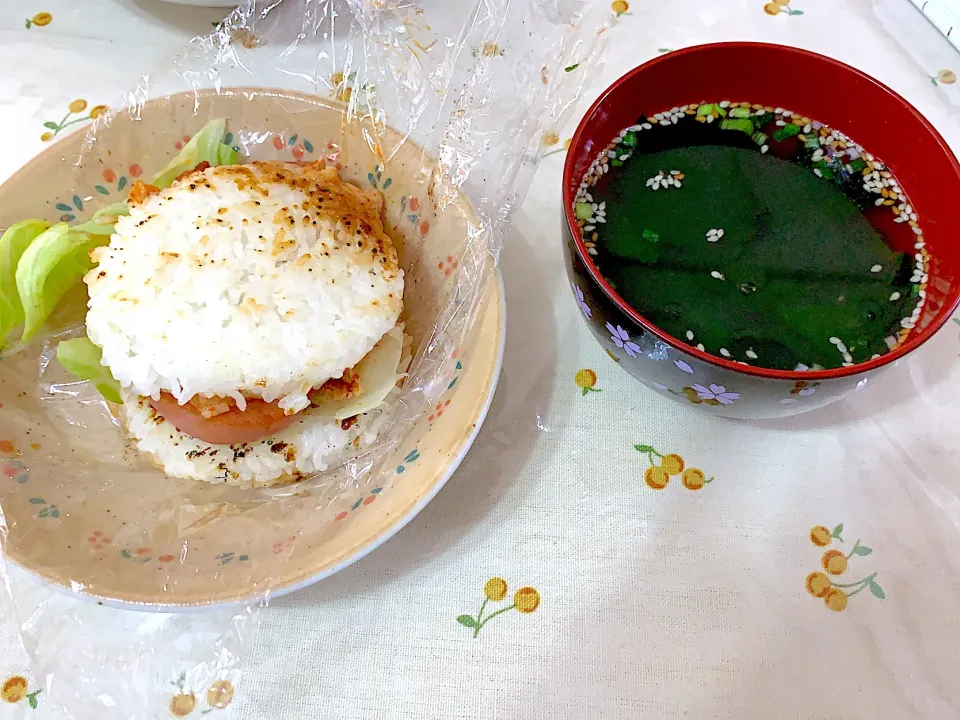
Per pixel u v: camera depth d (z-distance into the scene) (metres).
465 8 0.30
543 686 0.21
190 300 0.23
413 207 0.26
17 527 0.21
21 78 0.31
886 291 0.24
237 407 0.24
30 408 0.24
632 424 0.25
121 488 0.24
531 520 0.23
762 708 0.21
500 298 0.23
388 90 0.28
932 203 0.24
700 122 0.27
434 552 0.23
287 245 0.24
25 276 0.24
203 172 0.25
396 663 0.21
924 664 0.21
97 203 0.26
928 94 0.31
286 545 0.21
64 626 0.21
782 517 0.24
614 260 0.24
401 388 0.25
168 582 0.20
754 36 0.33
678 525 0.23
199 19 0.33
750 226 0.25
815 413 0.25
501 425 0.25
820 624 0.22
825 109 0.26
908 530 0.23
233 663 0.21
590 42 0.29
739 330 0.23
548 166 0.30
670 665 0.21
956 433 0.25
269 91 0.27
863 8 0.34
